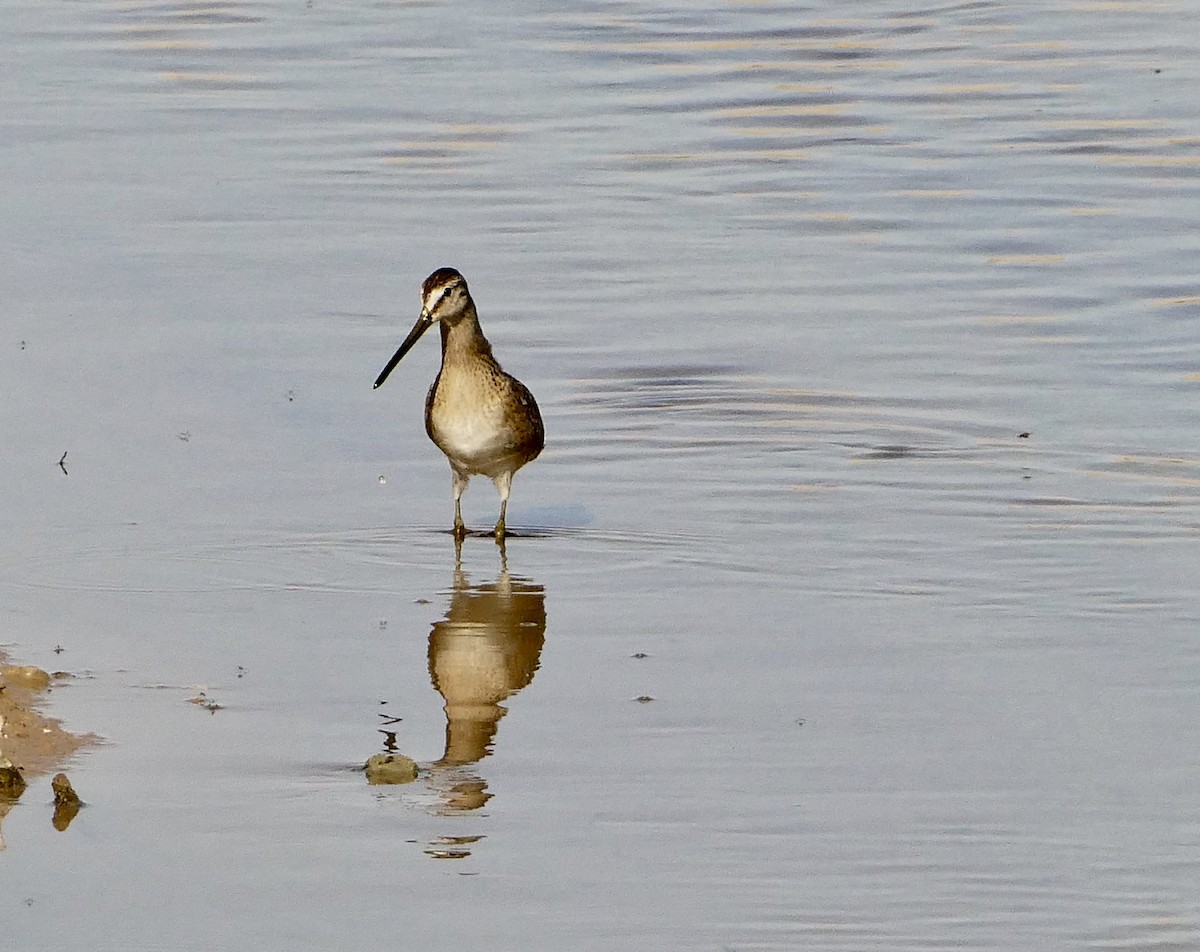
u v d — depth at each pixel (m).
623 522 15.20
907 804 10.38
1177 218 23.17
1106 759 10.94
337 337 19.41
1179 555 14.25
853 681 12.07
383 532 14.93
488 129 27.33
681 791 10.52
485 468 14.95
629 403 17.84
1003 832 10.08
